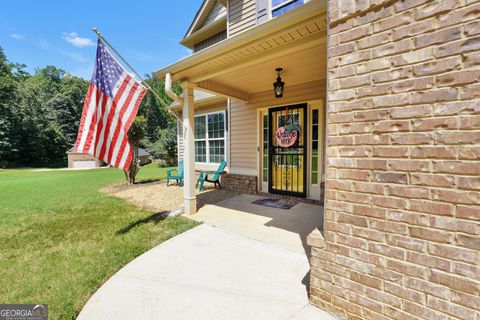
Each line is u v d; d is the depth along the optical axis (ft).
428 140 4.39
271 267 8.45
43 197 21.65
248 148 20.97
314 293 6.25
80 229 12.84
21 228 13.21
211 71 12.87
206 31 29.07
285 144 18.31
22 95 98.63
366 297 5.29
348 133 5.36
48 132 102.42
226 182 22.79
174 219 13.84
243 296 6.83
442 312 4.34
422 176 4.47
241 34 9.72
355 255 5.41
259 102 19.80
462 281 4.13
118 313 6.26
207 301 6.66
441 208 4.29
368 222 5.17
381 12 4.83
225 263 8.77
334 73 5.53
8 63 105.70
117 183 29.63
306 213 14.51
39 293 7.38
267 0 18.80
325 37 9.00
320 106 16.65
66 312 6.52
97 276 8.23
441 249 4.32
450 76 4.13
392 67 4.74
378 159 4.97
